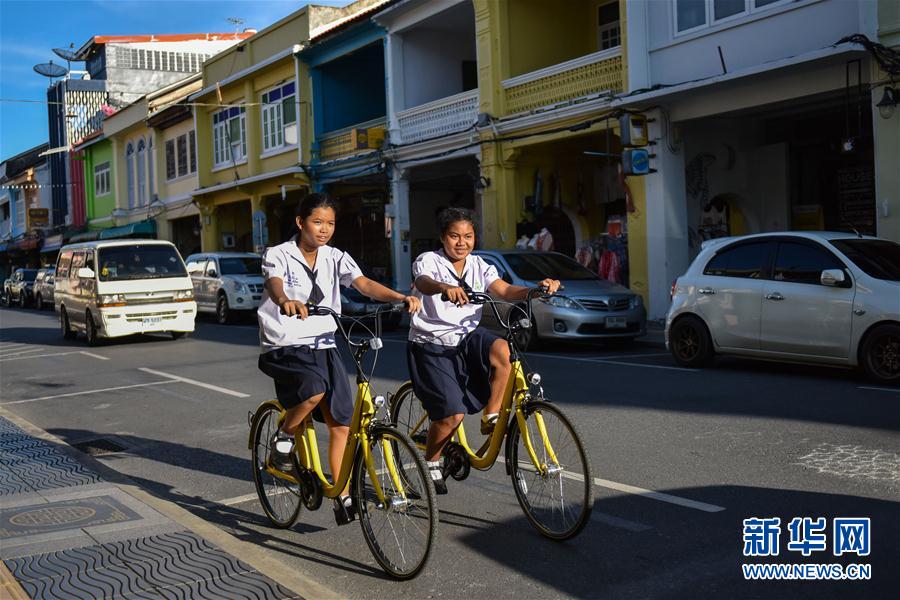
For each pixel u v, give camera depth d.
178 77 44.91
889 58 12.18
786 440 6.73
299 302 4.41
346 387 4.81
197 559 4.47
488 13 19.08
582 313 12.96
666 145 15.69
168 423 8.99
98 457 7.61
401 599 4.14
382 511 4.45
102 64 44.50
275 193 28.19
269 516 5.44
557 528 4.73
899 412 7.51
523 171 19.23
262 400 10.04
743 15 14.23
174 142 35.06
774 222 17.03
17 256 55.16
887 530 4.70
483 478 6.21
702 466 6.14
